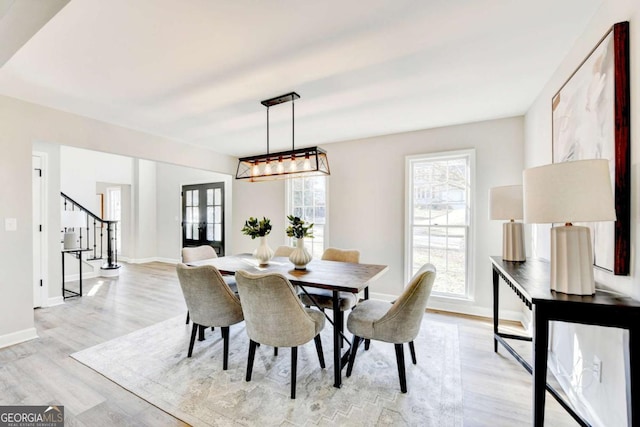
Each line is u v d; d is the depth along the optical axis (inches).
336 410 72.2
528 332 117.3
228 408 72.9
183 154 171.6
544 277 71.3
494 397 77.7
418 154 149.6
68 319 134.3
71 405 74.3
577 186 50.6
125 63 83.2
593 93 64.5
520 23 67.2
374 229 162.4
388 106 117.0
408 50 77.5
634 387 48.5
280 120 133.0
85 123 126.1
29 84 96.3
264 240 118.5
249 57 80.4
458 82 96.5
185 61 82.2
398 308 77.3
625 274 55.0
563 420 70.7
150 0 57.9
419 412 71.8
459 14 63.6
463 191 142.5
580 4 61.8
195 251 139.6
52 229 156.6
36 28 55.6
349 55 79.7
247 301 78.8
